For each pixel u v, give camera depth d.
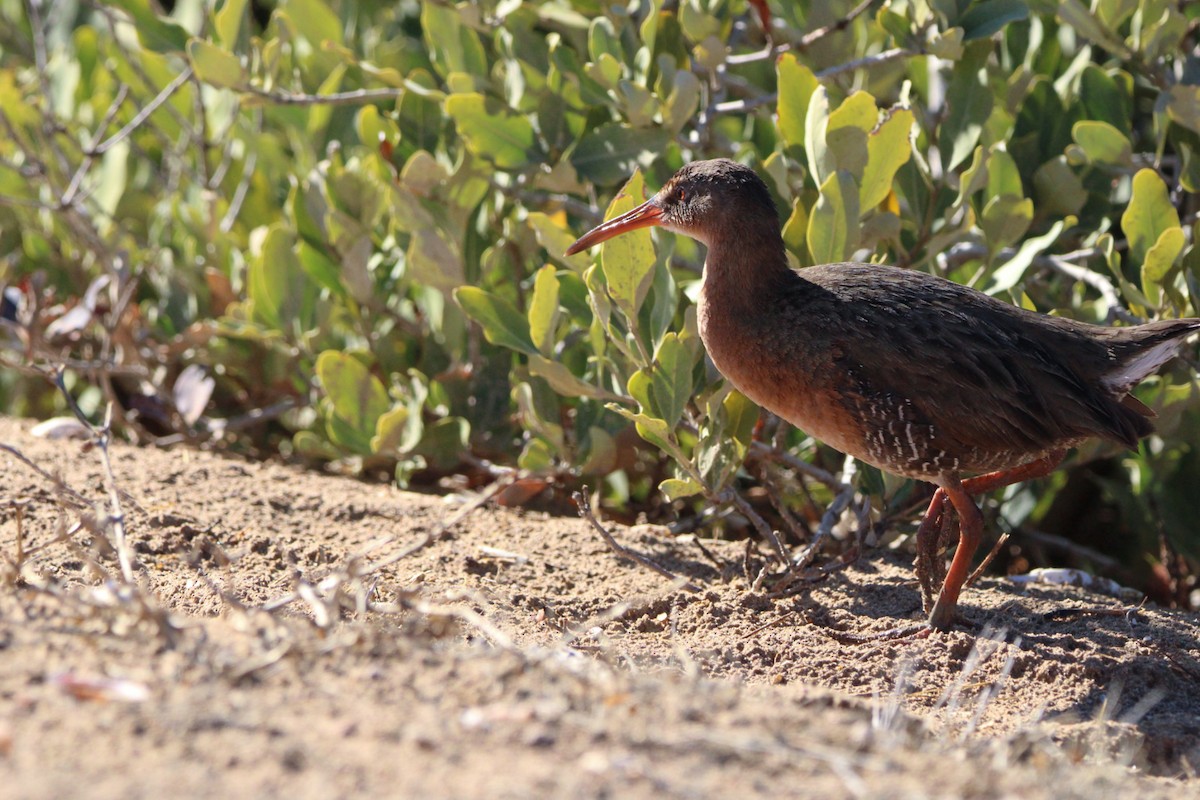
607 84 10.79
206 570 8.84
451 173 11.33
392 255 12.85
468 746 5.12
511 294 12.20
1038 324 8.84
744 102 11.34
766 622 8.70
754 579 9.38
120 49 13.59
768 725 5.61
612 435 11.16
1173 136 11.37
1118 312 10.37
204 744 4.93
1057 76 12.63
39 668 5.48
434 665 5.99
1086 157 11.05
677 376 9.08
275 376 12.80
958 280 11.45
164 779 4.62
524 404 10.80
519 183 12.12
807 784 5.09
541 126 11.52
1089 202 11.79
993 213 10.23
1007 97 11.60
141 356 13.05
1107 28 10.80
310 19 13.14
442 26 12.09
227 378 13.34
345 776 4.78
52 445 11.31
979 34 10.39
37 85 15.62
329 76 13.15
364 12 16.72
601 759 5.09
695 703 5.77
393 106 13.55
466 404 12.16
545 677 5.95
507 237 12.01
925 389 8.35
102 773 4.63
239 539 9.57
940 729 6.81
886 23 10.98
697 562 9.95
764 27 11.33
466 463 12.05
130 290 12.26
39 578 7.72
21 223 14.68
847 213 9.30
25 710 5.06
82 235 13.13
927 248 10.62
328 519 10.34
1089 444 10.84
